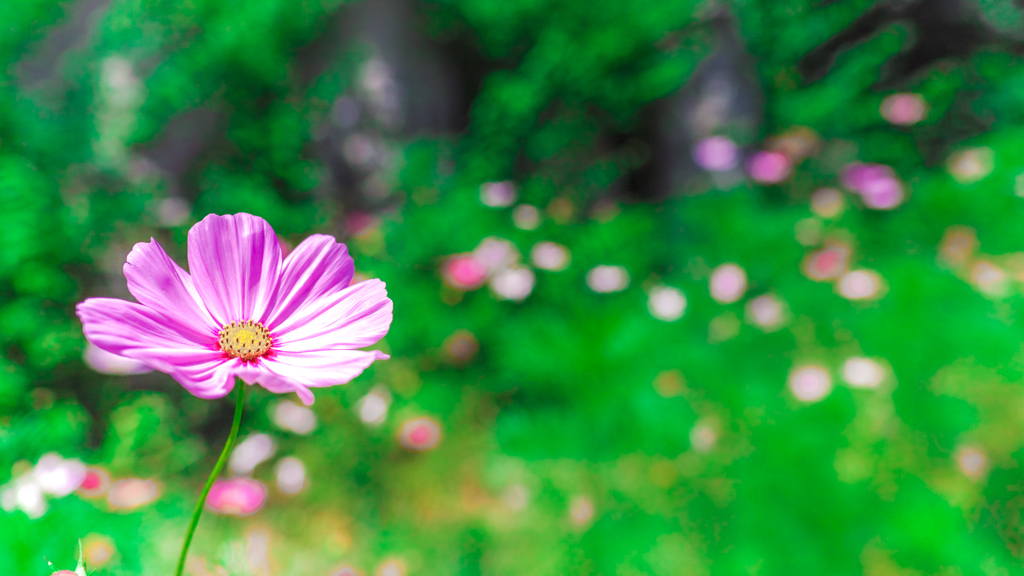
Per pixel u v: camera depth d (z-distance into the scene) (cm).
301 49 158
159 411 110
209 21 137
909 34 182
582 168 176
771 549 76
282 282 40
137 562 63
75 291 114
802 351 110
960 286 113
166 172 137
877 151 184
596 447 92
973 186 142
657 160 185
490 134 167
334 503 98
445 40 172
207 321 39
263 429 118
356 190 165
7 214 107
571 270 135
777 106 189
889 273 120
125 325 37
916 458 87
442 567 87
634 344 105
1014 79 180
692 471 84
